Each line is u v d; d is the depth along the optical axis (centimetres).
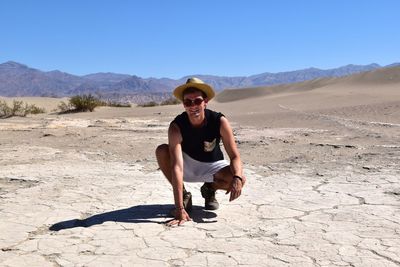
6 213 554
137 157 1059
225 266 386
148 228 488
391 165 845
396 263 389
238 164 502
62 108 3825
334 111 2441
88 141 1420
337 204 579
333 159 946
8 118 2767
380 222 500
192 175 530
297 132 1557
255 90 12075
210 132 513
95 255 415
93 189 686
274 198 614
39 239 459
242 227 489
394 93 4353
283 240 447
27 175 807
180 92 504
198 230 480
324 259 399
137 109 3788
